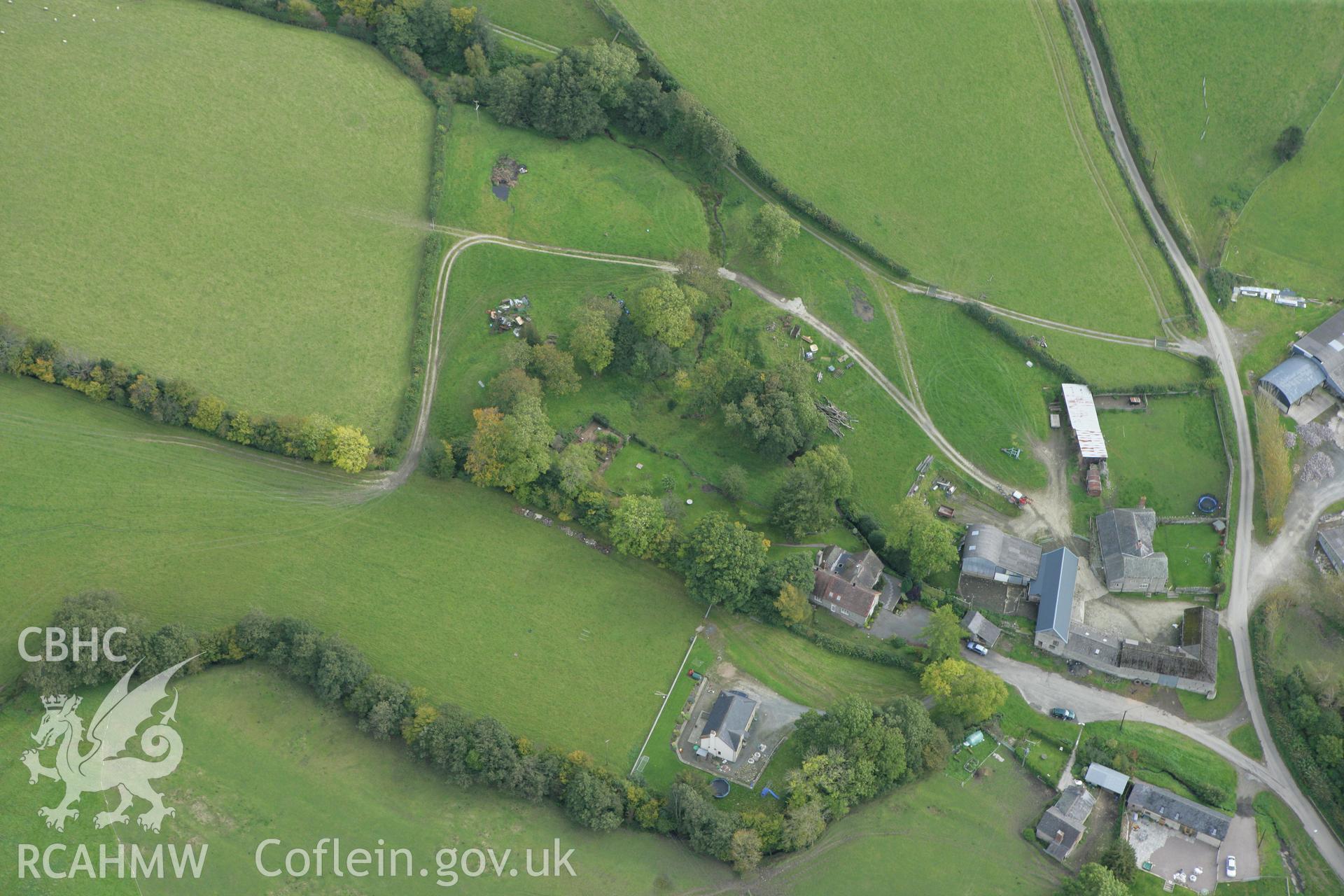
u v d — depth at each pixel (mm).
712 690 178625
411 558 186125
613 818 161375
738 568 179875
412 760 168250
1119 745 176500
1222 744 178000
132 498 184750
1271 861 167875
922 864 165125
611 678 178625
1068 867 165875
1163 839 169250
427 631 180125
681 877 161875
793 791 163750
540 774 163625
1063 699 181750
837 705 169875
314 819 162500
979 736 176250
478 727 165500
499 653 179250
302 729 168875
